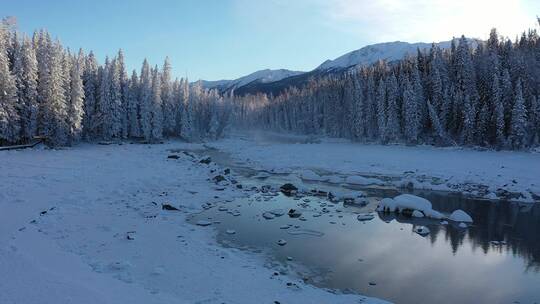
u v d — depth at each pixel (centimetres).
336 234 2300
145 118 8406
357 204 3105
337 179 4188
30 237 1694
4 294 983
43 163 4219
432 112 7100
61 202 2552
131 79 8525
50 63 6128
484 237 2288
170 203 2753
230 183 3772
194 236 2133
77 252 1659
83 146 6819
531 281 1680
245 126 18525
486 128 6412
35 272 1168
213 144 8919
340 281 1647
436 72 7512
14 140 5716
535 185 3681
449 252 2027
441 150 6353
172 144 8500
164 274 1472
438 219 2688
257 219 2580
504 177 4000
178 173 4144
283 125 15900
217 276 1491
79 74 6575
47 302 962
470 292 1570
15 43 6575
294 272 1723
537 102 6028
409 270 1781
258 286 1418
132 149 6831
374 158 5656
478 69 7288
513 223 2600
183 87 9706
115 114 7712
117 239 1903
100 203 2688
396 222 2595
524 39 7875
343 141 9350
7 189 2759
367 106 8812
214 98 11512
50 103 6144
